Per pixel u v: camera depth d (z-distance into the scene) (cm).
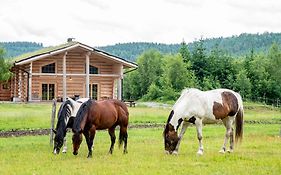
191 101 1647
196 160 1532
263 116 4372
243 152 1742
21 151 1767
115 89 5428
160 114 3694
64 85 4922
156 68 10706
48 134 2494
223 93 1723
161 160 1533
